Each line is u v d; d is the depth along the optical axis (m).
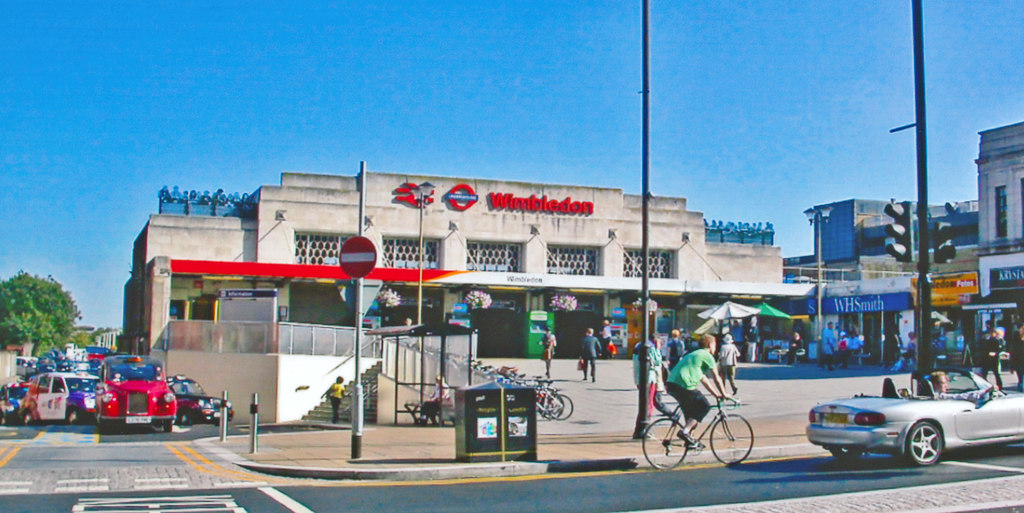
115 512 10.02
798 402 22.91
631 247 46.81
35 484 12.28
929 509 9.69
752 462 13.90
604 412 22.39
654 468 13.38
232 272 37.94
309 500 10.92
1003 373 28.72
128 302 50.66
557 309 43.16
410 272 39.78
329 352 30.69
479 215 44.41
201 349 29.25
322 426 24.36
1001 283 31.81
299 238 42.31
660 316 45.59
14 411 31.28
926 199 15.27
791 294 43.56
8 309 120.06
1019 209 35.12
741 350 42.81
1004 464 12.96
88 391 29.00
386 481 12.64
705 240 49.25
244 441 18.91
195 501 10.84
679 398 13.46
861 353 37.31
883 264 54.56
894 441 12.62
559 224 45.59
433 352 25.02
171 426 24.89
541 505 10.47
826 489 11.14
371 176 43.41
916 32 15.49
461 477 12.92
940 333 32.97
